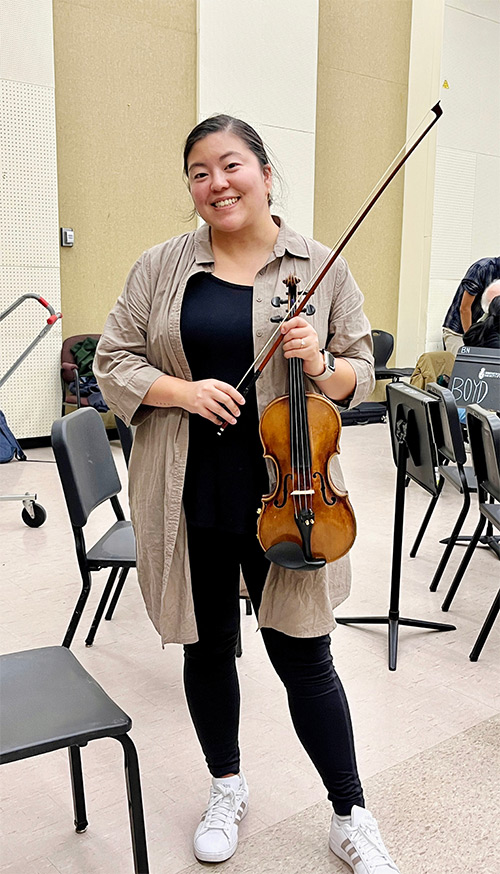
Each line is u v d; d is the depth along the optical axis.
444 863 1.69
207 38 6.20
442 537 3.96
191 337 1.55
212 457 1.57
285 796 1.92
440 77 7.38
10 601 3.09
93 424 2.48
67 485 2.21
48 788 1.97
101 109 5.94
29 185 5.57
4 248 5.55
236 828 1.75
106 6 5.81
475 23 7.51
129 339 1.64
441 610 3.08
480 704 2.38
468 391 3.83
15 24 5.33
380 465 5.49
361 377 1.60
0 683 1.51
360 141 7.50
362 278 7.73
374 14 7.31
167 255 1.61
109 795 1.93
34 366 5.84
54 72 5.59
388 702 2.38
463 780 1.99
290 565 1.44
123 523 2.74
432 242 7.66
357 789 1.66
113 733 1.35
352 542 1.54
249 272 1.57
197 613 1.65
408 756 2.10
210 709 1.71
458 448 3.16
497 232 8.16
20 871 1.67
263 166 1.54
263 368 1.52
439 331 7.93
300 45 6.65
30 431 5.91
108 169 6.05
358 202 7.61
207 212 1.51
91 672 2.54
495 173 7.98
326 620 1.56
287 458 1.51
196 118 6.35
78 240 6.01
